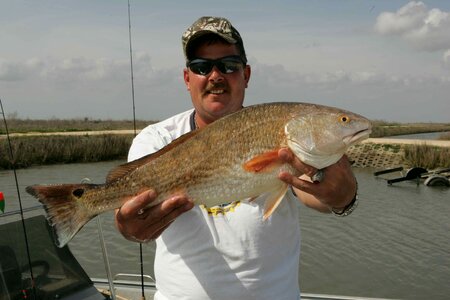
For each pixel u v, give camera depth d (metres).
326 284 3.66
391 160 11.61
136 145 1.17
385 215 5.92
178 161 0.98
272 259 1.04
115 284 2.05
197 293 1.03
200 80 1.13
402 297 3.38
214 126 1.00
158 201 0.98
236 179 0.98
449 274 3.83
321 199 0.97
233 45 1.13
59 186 0.96
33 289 1.44
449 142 15.66
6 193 6.38
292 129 0.99
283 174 0.95
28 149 10.49
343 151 1.00
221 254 1.03
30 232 1.51
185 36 1.12
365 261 4.16
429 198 7.07
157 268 1.12
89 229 4.73
